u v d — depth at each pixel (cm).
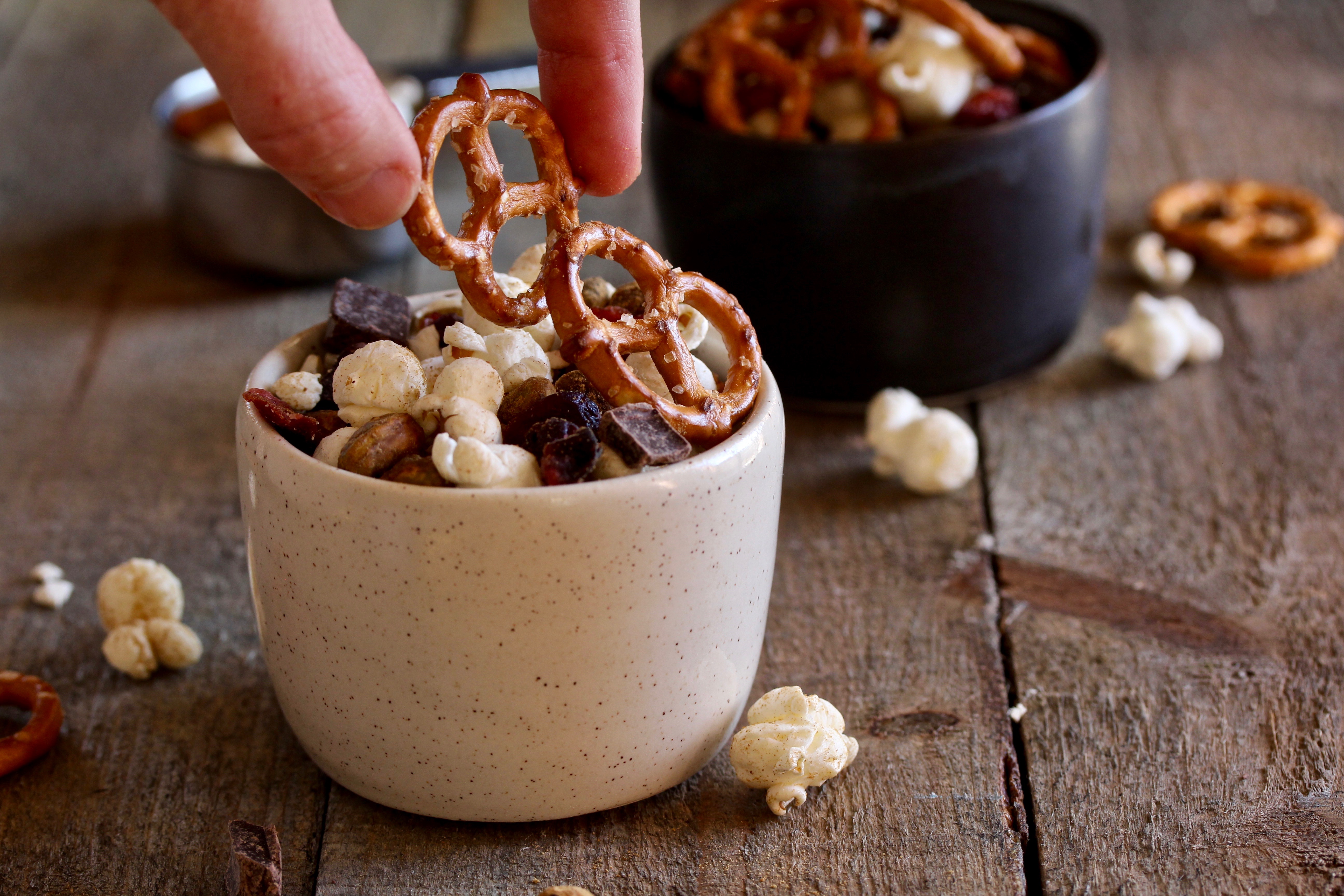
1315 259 59
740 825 43
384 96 39
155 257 63
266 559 42
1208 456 52
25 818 43
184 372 56
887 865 42
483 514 40
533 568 40
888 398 52
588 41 42
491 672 41
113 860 43
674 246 54
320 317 59
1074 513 51
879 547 50
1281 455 52
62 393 56
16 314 59
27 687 45
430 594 40
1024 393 55
